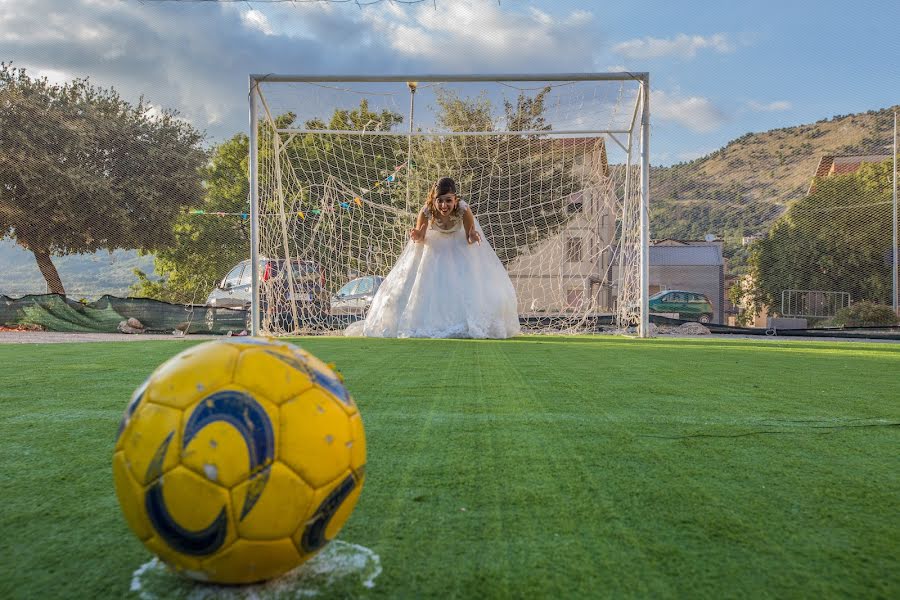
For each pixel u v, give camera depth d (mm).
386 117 10938
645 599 1131
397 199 12594
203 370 1116
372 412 2910
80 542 1402
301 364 1193
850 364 5164
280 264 10625
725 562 1289
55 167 15891
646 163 9164
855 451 2221
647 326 9172
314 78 9297
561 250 13281
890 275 15500
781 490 1769
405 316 8094
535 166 13125
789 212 16781
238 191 18375
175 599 1138
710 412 2939
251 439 1060
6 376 4234
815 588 1178
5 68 16203
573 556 1314
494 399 3277
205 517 1049
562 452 2188
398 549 1348
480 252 8352
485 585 1182
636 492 1745
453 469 1968
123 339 8875
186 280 18234
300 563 1155
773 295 17016
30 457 2143
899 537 1430
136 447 1084
